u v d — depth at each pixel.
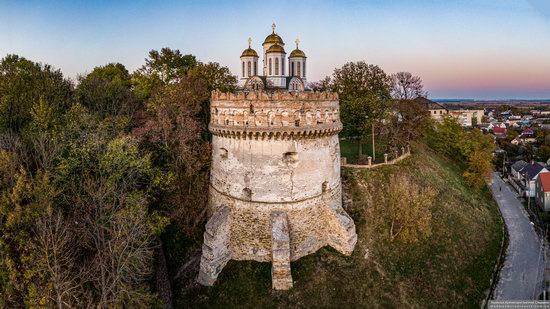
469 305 31.31
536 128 144.25
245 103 28.78
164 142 36.88
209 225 30.42
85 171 30.12
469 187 58.06
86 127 37.50
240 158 30.19
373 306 28.50
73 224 26.81
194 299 29.00
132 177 32.09
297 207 30.36
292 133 28.59
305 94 28.80
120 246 22.92
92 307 20.78
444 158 68.56
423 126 62.28
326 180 32.38
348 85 58.00
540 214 53.72
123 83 60.41
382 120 57.06
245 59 49.88
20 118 38.31
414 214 34.28
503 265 38.94
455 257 36.38
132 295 23.39
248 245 30.77
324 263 30.95
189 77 42.28
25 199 24.69
